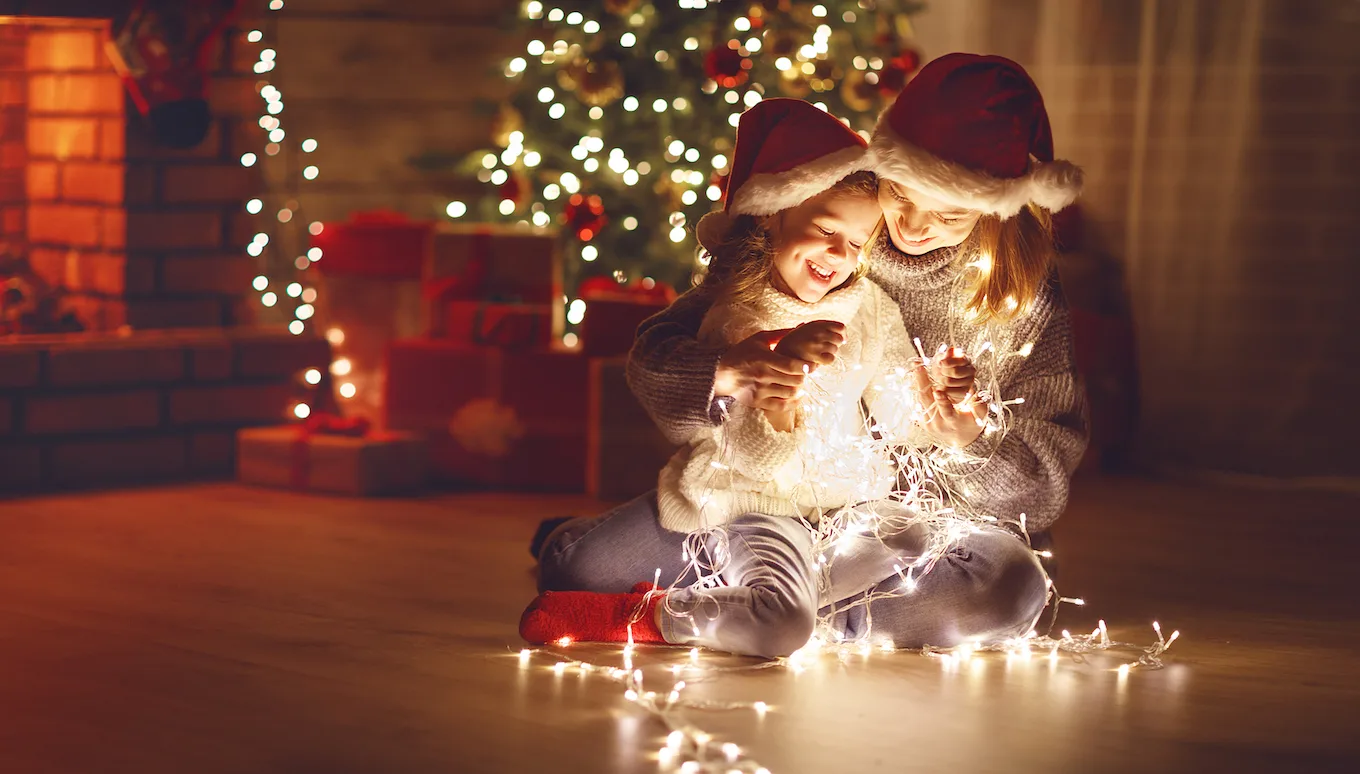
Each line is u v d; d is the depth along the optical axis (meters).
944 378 2.19
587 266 4.59
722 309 2.25
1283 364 4.20
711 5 4.35
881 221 2.30
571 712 1.94
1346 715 2.02
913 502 2.31
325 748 1.79
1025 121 2.15
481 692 2.04
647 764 1.74
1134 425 4.39
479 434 3.89
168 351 3.91
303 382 4.11
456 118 4.98
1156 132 4.33
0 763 1.73
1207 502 3.86
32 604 2.53
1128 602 2.73
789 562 2.20
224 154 4.11
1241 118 4.20
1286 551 3.25
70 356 3.75
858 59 4.57
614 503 3.67
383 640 2.32
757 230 2.26
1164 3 4.30
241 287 4.18
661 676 2.13
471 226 4.25
